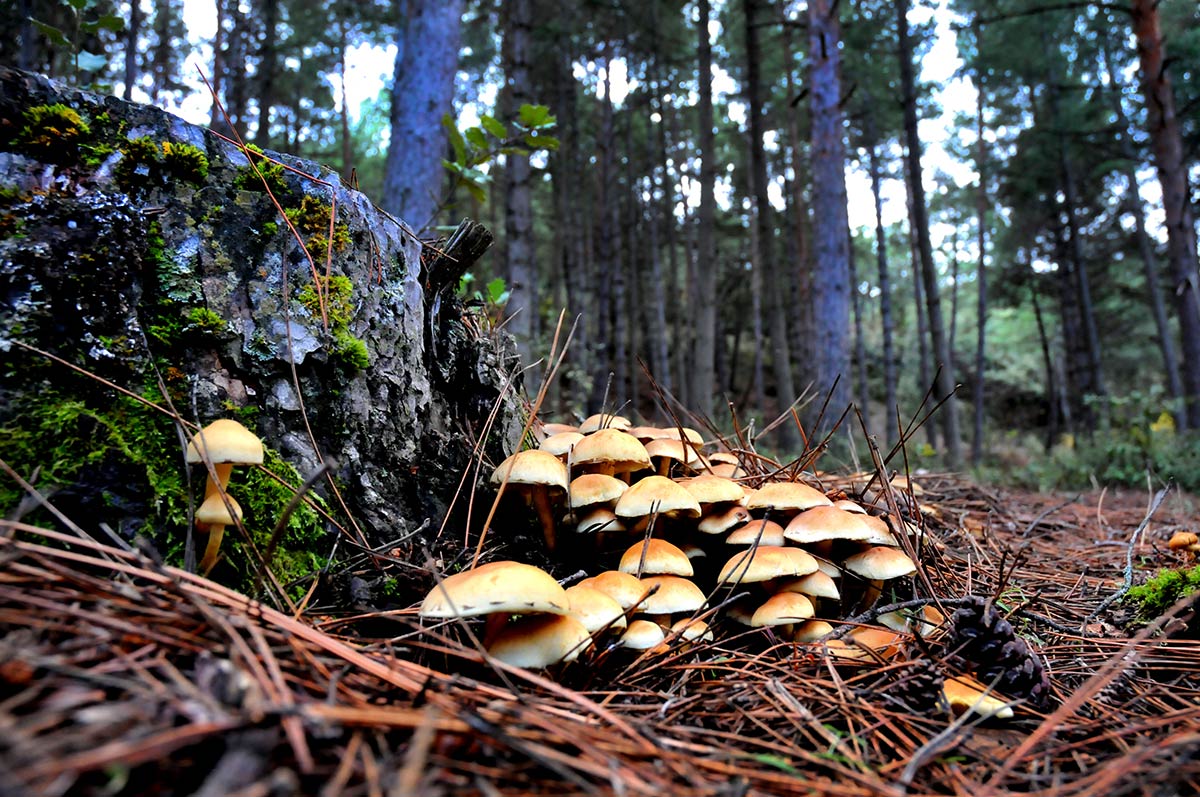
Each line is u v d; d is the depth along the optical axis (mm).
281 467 331
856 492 497
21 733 163
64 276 294
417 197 925
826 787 233
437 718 223
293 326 343
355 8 2299
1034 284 3229
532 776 218
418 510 388
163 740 171
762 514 428
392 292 388
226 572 308
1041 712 306
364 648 271
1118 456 1414
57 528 280
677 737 261
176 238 322
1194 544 513
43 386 288
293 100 2949
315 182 363
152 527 296
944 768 263
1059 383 3936
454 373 440
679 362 2781
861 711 297
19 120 296
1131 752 256
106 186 308
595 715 262
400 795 170
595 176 3033
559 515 431
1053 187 2689
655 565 364
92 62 448
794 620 356
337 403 357
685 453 456
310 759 189
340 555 343
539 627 296
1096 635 392
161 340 314
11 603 230
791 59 2549
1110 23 2113
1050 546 646
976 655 318
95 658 218
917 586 423
